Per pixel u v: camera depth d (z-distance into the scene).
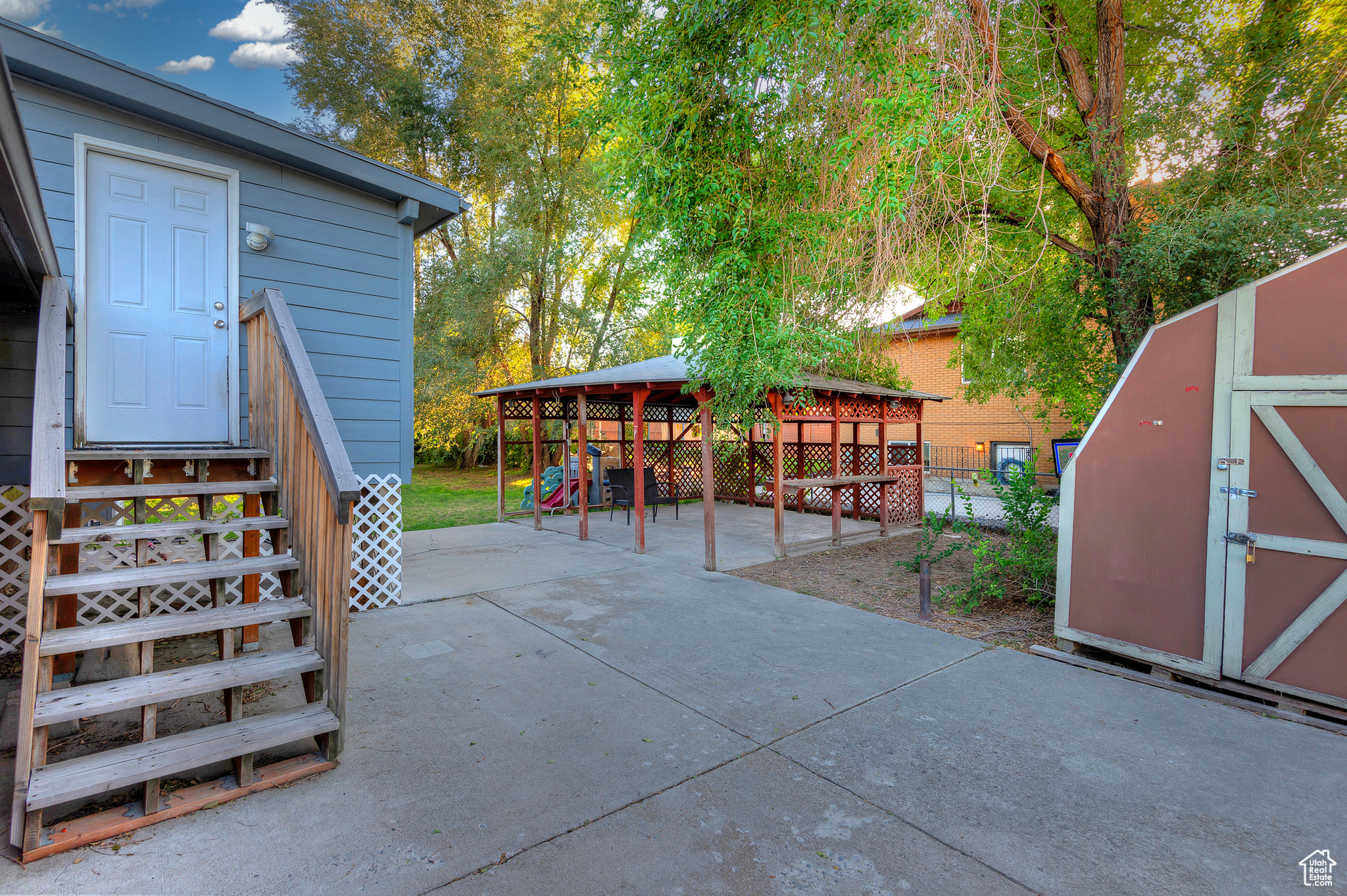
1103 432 4.10
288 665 2.81
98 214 4.43
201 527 3.14
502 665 4.04
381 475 5.87
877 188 3.75
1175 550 3.74
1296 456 3.29
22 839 2.11
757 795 2.56
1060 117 6.12
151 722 2.52
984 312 7.88
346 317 5.71
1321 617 3.20
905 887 2.03
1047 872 2.11
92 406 4.41
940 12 3.62
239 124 4.79
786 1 3.60
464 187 18.69
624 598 5.70
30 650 2.22
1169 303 4.95
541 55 15.96
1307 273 3.28
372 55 17.44
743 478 13.34
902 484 10.00
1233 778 2.72
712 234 4.42
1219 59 5.37
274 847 2.21
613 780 2.67
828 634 4.68
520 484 17.62
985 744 3.01
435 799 2.52
